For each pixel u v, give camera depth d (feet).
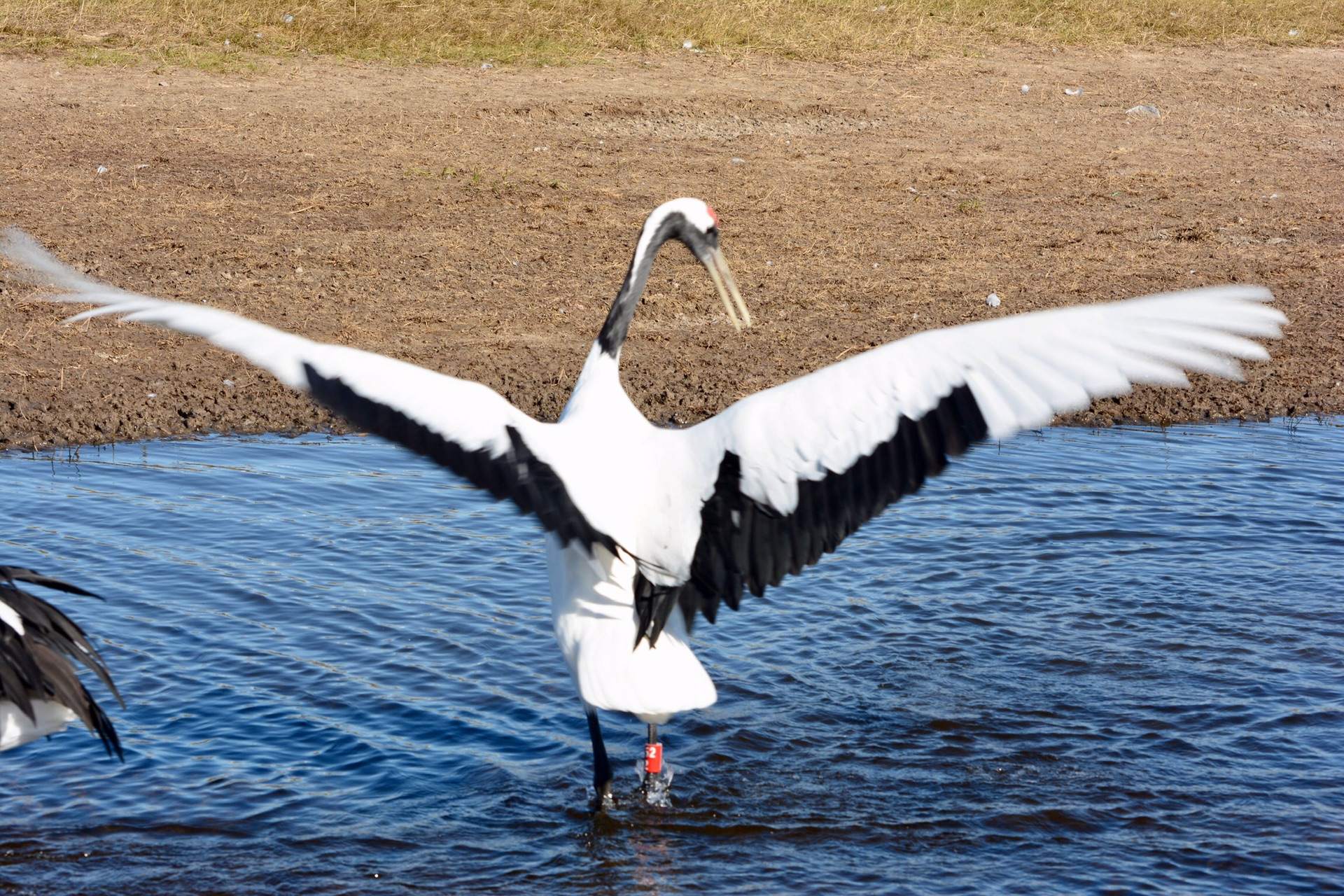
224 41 98.94
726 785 28.09
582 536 20.80
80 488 41.19
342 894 24.31
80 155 76.02
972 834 26.48
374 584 36.09
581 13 111.14
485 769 28.60
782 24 115.65
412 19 105.09
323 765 28.50
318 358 20.15
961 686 31.96
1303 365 54.70
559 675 32.30
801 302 60.29
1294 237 72.08
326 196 72.54
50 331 53.62
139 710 30.01
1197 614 35.17
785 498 19.93
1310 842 26.12
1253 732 29.91
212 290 57.88
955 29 120.67
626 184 77.56
